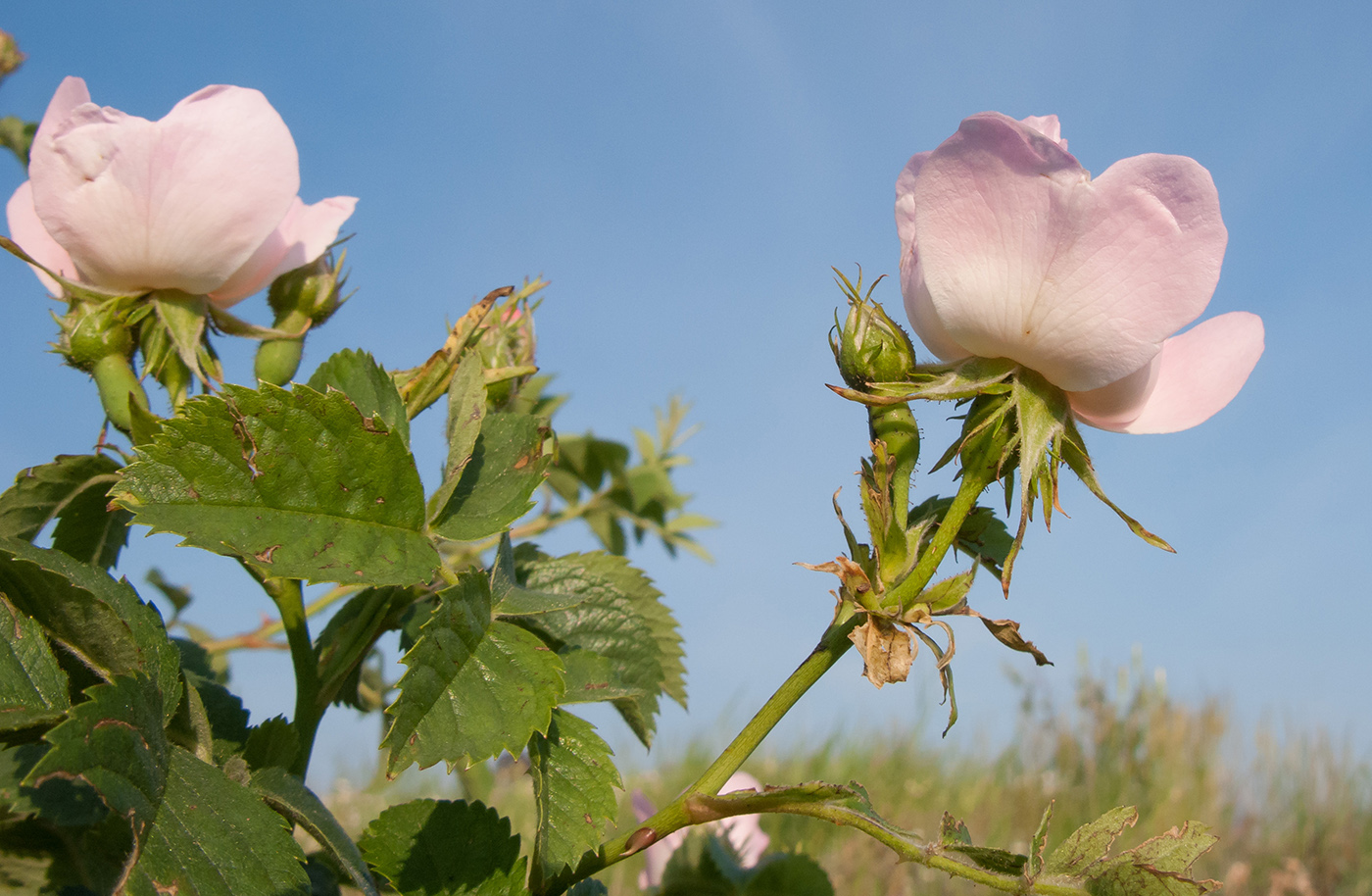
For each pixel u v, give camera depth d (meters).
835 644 0.23
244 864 0.20
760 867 0.33
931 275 0.22
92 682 0.22
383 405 0.23
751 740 0.23
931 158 0.22
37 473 0.24
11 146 0.35
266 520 0.21
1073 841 0.22
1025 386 0.23
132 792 0.20
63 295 0.25
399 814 0.23
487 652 0.22
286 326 0.26
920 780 1.12
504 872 0.23
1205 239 0.22
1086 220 0.22
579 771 0.22
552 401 0.44
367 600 0.26
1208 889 0.21
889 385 0.23
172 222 0.24
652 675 0.26
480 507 0.23
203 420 0.21
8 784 0.22
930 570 0.22
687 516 0.46
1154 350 0.22
